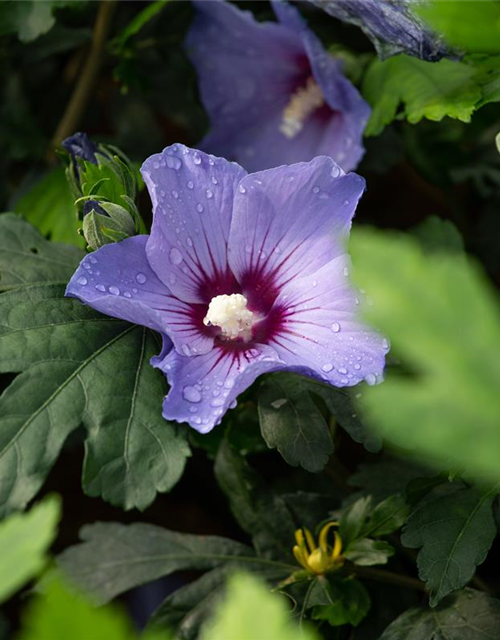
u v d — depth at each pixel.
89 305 0.45
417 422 0.23
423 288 0.22
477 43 0.41
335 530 0.50
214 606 0.49
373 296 0.23
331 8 0.51
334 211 0.46
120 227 0.46
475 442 0.23
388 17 0.50
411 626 0.47
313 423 0.46
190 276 0.47
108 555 0.51
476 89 0.51
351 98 0.53
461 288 0.22
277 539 0.50
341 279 0.46
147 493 0.44
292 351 0.46
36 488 0.43
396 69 0.53
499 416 0.22
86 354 0.45
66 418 0.44
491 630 0.46
